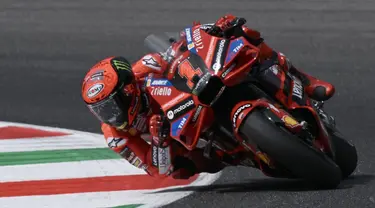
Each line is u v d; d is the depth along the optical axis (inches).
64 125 1138.7
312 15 1975.9
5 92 1362.0
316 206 660.7
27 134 1077.8
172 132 695.1
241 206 685.9
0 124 1146.0
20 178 851.4
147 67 741.9
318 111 797.9
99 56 1652.3
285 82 737.0
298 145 659.4
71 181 834.2
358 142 974.4
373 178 770.8
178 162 757.9
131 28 1924.2
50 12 2171.5
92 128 1115.3
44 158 937.5
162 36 810.2
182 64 705.6
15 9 2230.6
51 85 1405.0
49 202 751.7
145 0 2278.5
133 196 765.3
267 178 813.9
